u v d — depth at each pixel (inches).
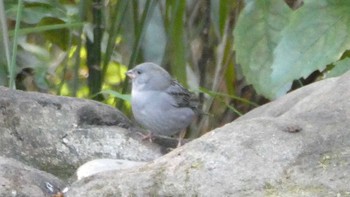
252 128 278.5
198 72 550.3
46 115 389.1
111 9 563.5
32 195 285.3
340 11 393.4
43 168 377.1
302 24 394.3
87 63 507.5
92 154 383.6
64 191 286.8
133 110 464.4
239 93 530.0
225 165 266.8
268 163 265.4
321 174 259.4
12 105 387.9
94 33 491.8
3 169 292.2
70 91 581.9
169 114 456.8
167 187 267.3
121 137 387.2
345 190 253.0
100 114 393.1
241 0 506.3
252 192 259.0
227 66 508.4
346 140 270.2
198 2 544.1
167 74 462.6
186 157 273.9
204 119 530.6
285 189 257.8
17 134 384.8
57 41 532.4
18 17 407.2
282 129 276.8
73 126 388.2
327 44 390.9
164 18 515.8
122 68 589.6
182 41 487.2
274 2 430.6
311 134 273.9
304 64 390.6
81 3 467.8
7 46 414.9
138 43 477.4
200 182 264.7
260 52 433.1
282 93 409.4
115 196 271.9
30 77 526.3
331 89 311.6
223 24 494.6
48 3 478.3
